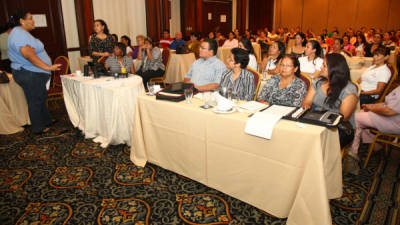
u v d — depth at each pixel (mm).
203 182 2361
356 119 2689
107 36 4492
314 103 2406
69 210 2143
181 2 10023
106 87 3055
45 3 6234
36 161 2922
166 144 2529
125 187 2436
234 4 12766
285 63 2424
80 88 3371
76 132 3646
